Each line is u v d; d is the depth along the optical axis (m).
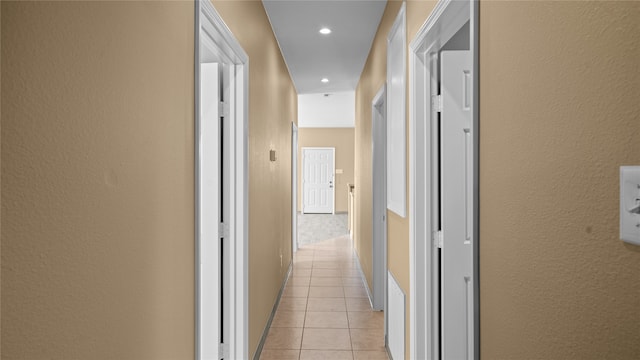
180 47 1.31
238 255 2.28
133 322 1.01
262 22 3.04
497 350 1.08
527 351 0.92
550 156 0.82
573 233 0.76
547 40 0.83
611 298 0.66
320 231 9.40
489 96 1.12
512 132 0.98
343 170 12.60
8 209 0.62
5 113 0.62
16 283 0.64
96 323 0.85
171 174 1.25
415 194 2.14
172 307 1.27
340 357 2.98
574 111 0.75
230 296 2.28
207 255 2.24
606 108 0.67
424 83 2.13
